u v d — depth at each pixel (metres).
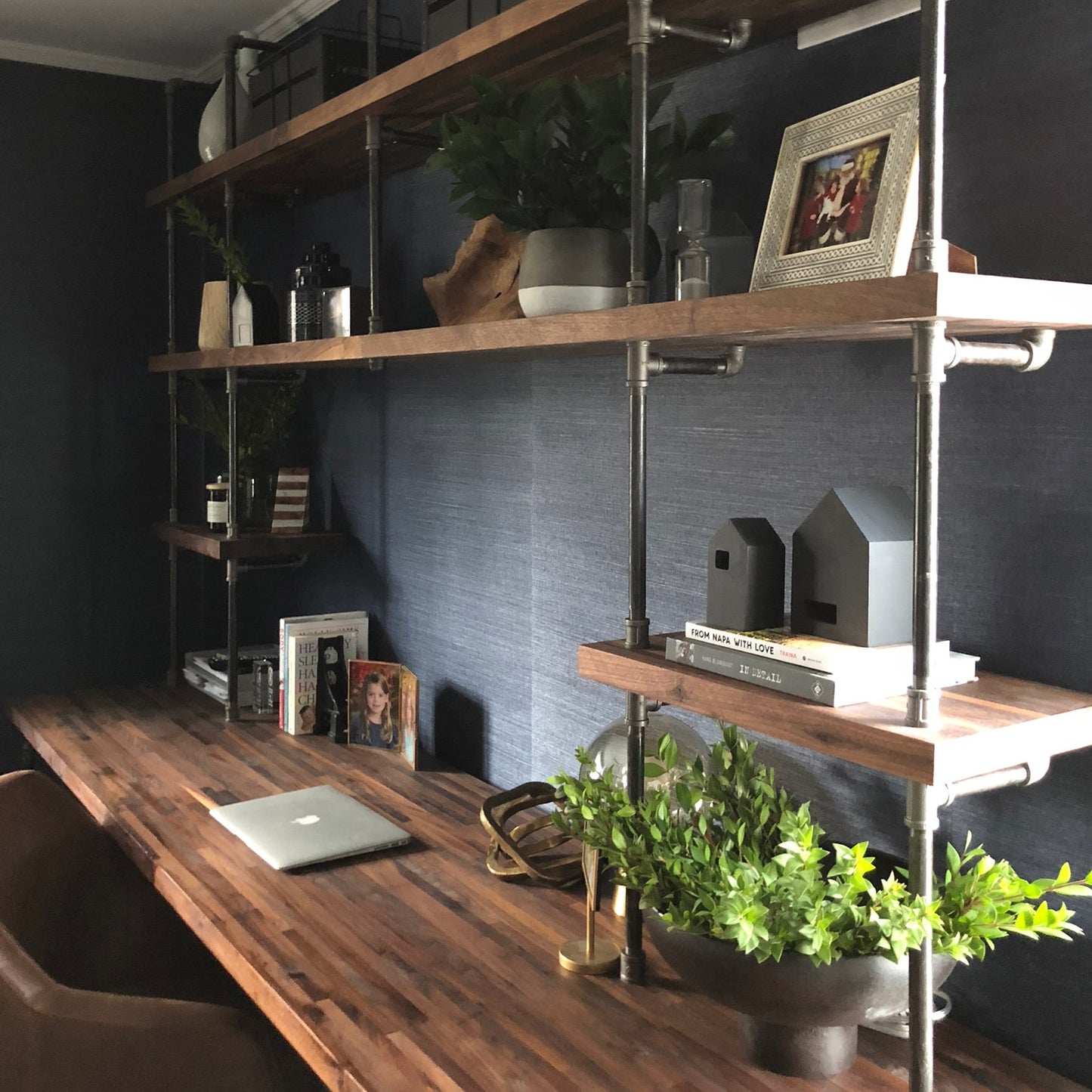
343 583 2.95
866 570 1.17
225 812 2.06
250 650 3.08
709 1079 1.24
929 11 0.98
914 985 1.06
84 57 3.17
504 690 2.30
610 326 1.37
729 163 1.62
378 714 2.51
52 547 3.26
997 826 1.32
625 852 1.26
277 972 1.49
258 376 3.02
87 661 3.33
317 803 2.11
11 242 3.13
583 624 2.04
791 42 1.51
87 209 3.23
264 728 2.69
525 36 1.53
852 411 1.47
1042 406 1.25
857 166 1.22
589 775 1.48
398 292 2.58
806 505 1.55
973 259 1.14
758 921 1.09
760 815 1.31
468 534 2.39
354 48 2.29
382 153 2.34
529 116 1.54
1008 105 1.25
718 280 1.43
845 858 1.12
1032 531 1.27
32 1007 1.48
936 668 1.05
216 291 2.81
